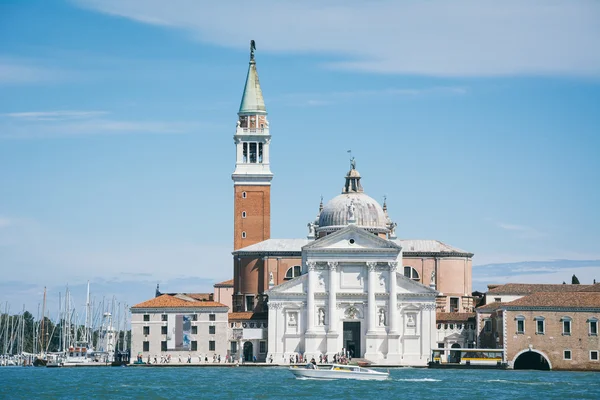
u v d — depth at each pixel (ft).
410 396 511.81
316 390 543.39
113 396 517.55
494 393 529.04
